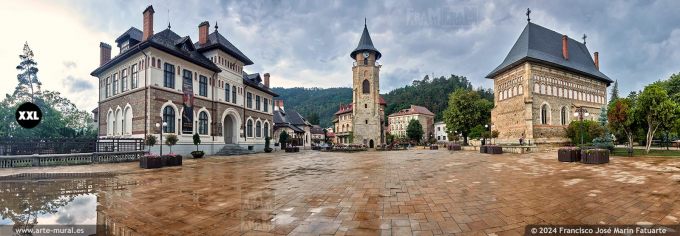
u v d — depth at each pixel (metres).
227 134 36.41
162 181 11.29
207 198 7.99
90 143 19.89
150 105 24.17
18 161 16.70
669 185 8.98
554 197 7.54
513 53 42.53
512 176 11.52
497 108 43.94
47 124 39.59
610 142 24.27
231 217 6.09
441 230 5.10
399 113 98.56
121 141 22.28
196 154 25.67
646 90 23.41
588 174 11.76
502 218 5.77
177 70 26.98
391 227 5.28
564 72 41.38
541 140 37.75
